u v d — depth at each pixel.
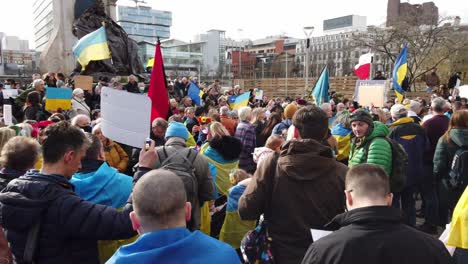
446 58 38.94
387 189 1.99
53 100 8.66
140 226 1.80
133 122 2.83
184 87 18.30
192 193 3.58
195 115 10.55
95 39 10.18
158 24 112.31
